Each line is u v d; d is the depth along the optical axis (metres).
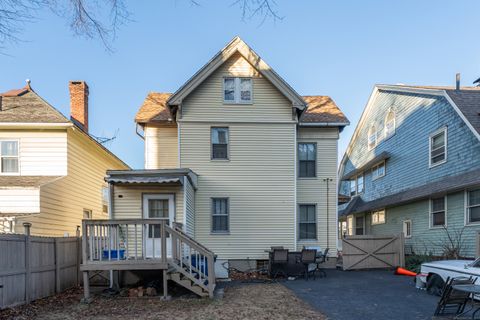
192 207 14.30
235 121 15.12
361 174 24.45
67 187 15.20
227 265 14.45
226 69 15.30
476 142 12.87
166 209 12.59
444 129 14.88
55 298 9.40
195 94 15.13
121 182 11.96
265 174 15.06
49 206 13.73
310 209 15.98
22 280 8.54
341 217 27.03
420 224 16.52
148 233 12.31
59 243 10.35
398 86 18.67
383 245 15.73
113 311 7.99
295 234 14.95
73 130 15.41
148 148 16.27
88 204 17.84
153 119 15.88
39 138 14.98
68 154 15.27
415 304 8.54
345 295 9.68
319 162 16.14
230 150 15.05
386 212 20.27
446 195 14.56
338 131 16.28
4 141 14.84
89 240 10.02
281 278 13.20
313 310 7.96
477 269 8.53
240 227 14.88
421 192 15.31
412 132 17.53
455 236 13.91
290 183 15.09
